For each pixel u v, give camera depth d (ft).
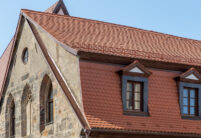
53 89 84.38
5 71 104.63
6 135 100.27
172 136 80.53
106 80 79.25
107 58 80.69
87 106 75.15
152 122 79.82
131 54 84.69
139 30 104.47
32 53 94.32
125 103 79.15
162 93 83.92
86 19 101.09
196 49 104.73
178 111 84.23
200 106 87.04
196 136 82.79
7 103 101.60
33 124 90.79
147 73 82.89
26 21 97.50
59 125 81.51
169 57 90.17
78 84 77.82
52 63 87.10
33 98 91.66
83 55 78.79
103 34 95.04
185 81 86.58
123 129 75.00
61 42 84.02
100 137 73.97
